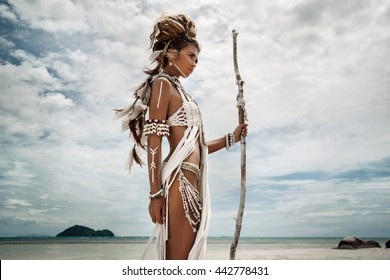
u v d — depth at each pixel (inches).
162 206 112.9
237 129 136.9
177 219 113.8
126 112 125.3
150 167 112.8
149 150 114.1
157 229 115.0
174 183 115.0
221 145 135.3
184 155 116.1
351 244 531.5
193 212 115.5
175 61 125.5
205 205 118.8
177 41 125.2
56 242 940.0
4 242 911.7
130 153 128.7
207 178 122.3
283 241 1016.2
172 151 118.7
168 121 119.8
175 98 120.4
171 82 122.1
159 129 114.0
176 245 113.6
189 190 115.6
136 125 126.9
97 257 525.7
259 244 863.7
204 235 116.3
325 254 478.6
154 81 121.2
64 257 557.9
